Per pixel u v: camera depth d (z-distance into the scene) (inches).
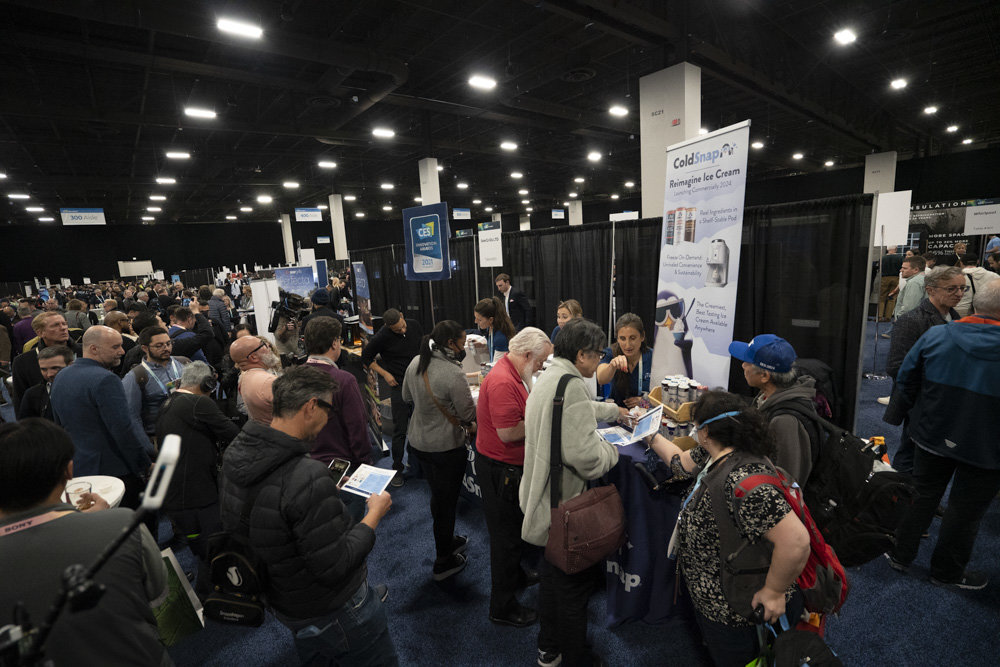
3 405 239.0
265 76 294.7
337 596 51.4
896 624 80.7
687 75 235.9
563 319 133.6
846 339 100.5
